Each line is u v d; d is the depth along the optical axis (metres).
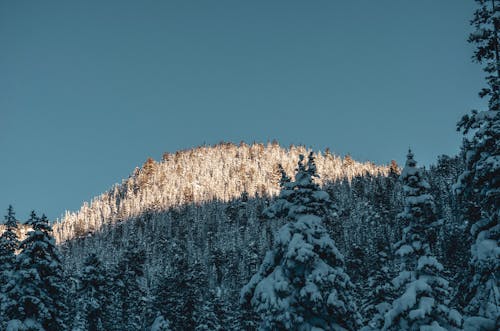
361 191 137.75
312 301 18.30
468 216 18.66
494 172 16.41
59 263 32.16
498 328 15.61
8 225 36.47
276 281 19.50
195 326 51.72
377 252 34.84
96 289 47.59
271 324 18.92
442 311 18.05
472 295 17.72
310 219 20.80
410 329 18.48
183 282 53.84
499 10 17.34
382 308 32.03
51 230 32.34
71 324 49.16
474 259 16.91
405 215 21.36
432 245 21.53
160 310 51.62
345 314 19.30
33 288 29.83
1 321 28.92
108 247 143.12
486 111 16.89
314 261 19.62
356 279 53.28
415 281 19.05
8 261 35.34
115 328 53.97
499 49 17.84
